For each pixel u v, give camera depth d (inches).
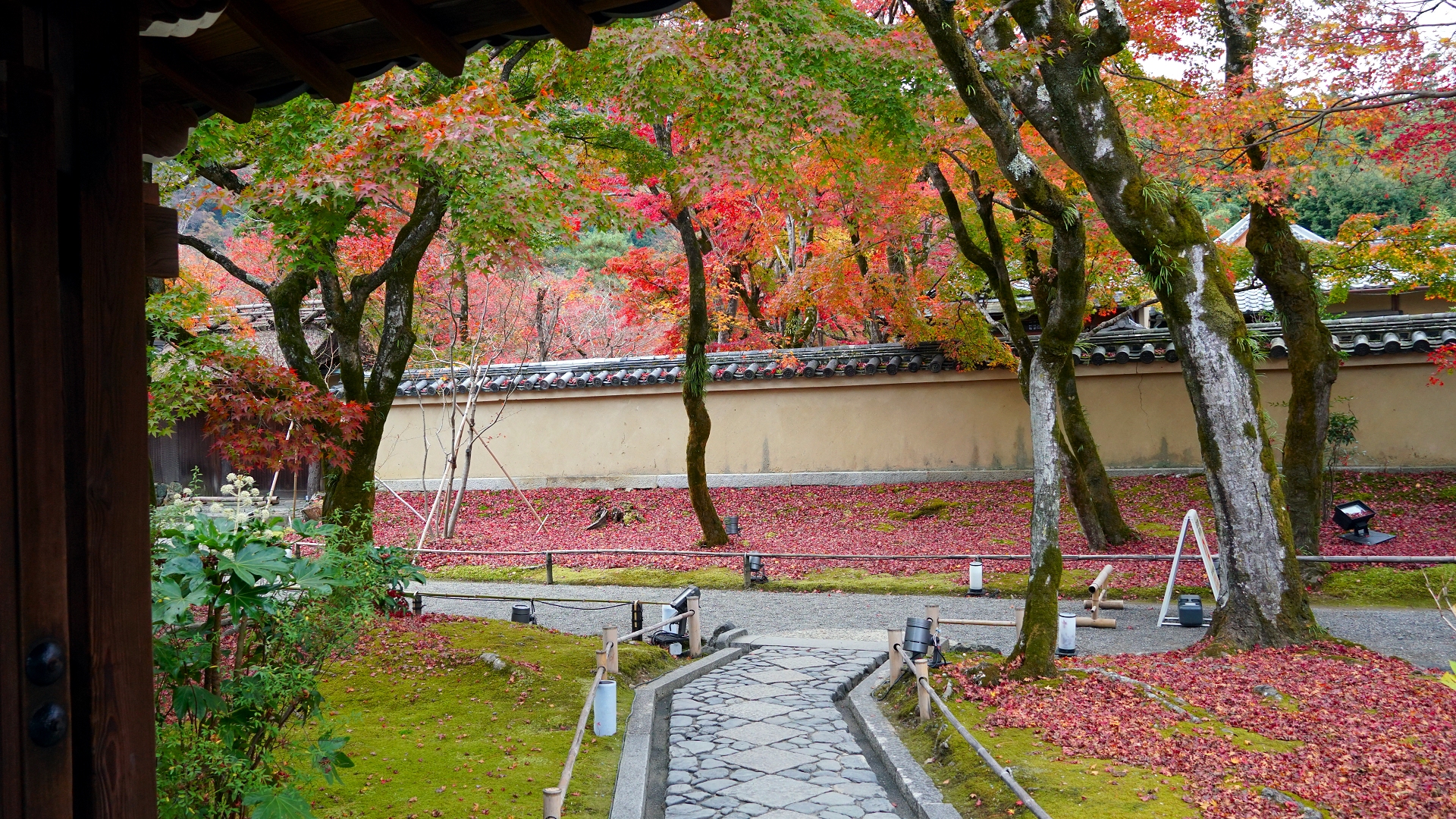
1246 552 323.3
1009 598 475.2
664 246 1250.6
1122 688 269.6
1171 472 674.2
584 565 585.6
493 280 752.3
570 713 270.2
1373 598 430.3
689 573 551.2
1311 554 455.5
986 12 374.3
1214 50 428.1
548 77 371.6
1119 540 541.0
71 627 88.9
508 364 792.3
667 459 765.9
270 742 166.6
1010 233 583.8
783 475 742.5
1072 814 186.9
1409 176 452.4
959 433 716.7
